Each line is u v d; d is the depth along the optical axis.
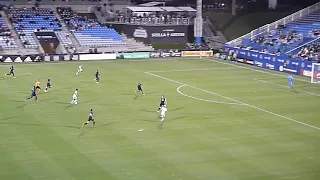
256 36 96.25
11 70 68.75
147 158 35.12
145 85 64.50
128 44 99.69
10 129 42.34
